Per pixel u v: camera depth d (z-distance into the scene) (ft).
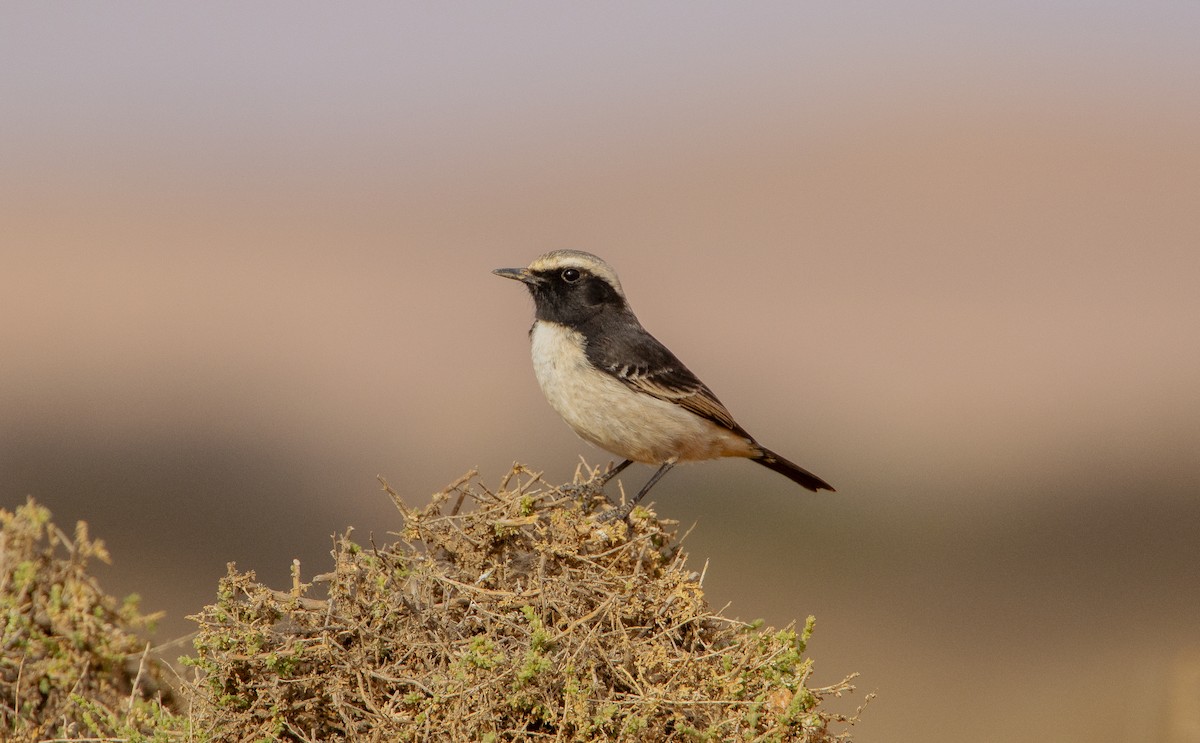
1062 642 68.39
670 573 27.55
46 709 27.71
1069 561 83.97
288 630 25.80
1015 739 55.42
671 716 25.32
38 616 27.94
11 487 77.51
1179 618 72.49
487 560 27.55
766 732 24.95
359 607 25.99
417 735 24.67
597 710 24.72
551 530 27.94
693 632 26.89
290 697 25.36
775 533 83.30
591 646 25.57
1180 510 93.25
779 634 26.07
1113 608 74.95
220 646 25.23
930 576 79.66
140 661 28.27
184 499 77.61
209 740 24.98
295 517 78.54
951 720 57.52
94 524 73.77
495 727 24.58
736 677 25.73
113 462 83.66
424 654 25.68
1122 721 55.31
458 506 28.76
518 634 26.16
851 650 68.39
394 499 28.07
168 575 67.46
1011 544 86.43
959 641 68.80
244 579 25.86
